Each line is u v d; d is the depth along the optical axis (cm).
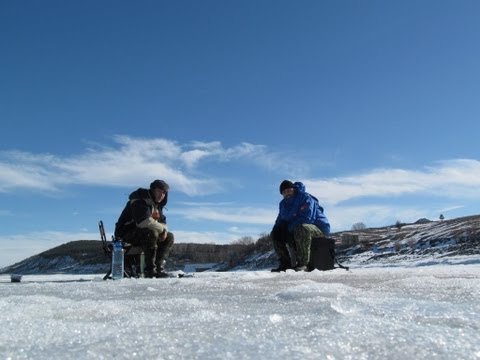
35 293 303
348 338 102
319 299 201
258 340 102
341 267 703
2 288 373
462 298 215
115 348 96
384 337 104
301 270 673
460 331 111
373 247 4422
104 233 625
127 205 647
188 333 115
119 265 582
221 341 103
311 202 704
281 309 175
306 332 112
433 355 91
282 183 716
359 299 189
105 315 165
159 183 644
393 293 239
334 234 5847
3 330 124
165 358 89
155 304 199
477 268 634
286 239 741
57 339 113
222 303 207
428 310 153
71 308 177
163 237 634
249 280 406
